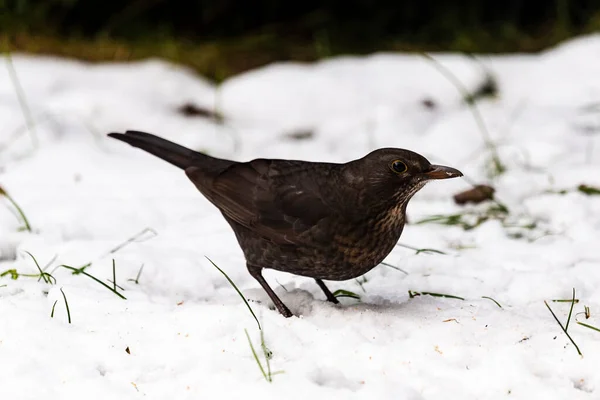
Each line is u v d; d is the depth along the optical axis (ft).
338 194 26.89
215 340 25.36
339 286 31.07
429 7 64.08
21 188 39.40
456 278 30.91
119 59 56.70
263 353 24.86
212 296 30.25
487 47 59.98
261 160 28.84
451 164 43.39
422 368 24.21
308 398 22.44
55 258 31.81
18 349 24.77
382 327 26.55
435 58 54.54
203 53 58.80
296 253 27.40
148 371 24.21
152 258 31.58
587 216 36.73
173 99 51.03
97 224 36.01
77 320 26.63
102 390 23.08
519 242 34.73
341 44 61.87
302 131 48.75
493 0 64.18
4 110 46.21
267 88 51.85
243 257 33.06
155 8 62.85
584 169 40.75
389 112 48.88
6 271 30.42
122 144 45.85
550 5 64.23
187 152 30.99
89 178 41.14
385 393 22.56
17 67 51.60
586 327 26.55
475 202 38.99
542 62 54.54
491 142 44.73
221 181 28.81
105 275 30.45
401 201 26.94
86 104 48.34
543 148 43.24
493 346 25.40
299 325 26.13
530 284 30.27
